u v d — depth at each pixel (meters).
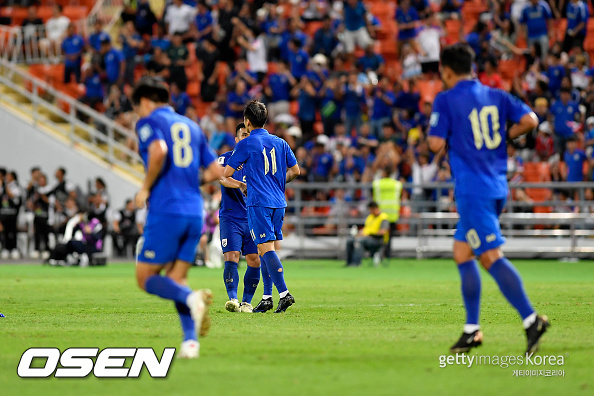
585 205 79.25
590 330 29.05
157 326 30.17
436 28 97.31
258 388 18.70
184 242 22.67
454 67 23.95
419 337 26.80
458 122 23.44
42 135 96.62
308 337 26.77
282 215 35.62
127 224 87.56
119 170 96.75
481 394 18.05
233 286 36.34
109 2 119.25
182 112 96.44
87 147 96.44
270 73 101.88
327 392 18.23
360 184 82.25
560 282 56.47
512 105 23.75
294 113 99.19
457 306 38.88
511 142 24.52
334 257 86.94
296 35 101.94
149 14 108.38
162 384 19.31
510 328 29.62
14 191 88.31
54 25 109.81
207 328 23.42
